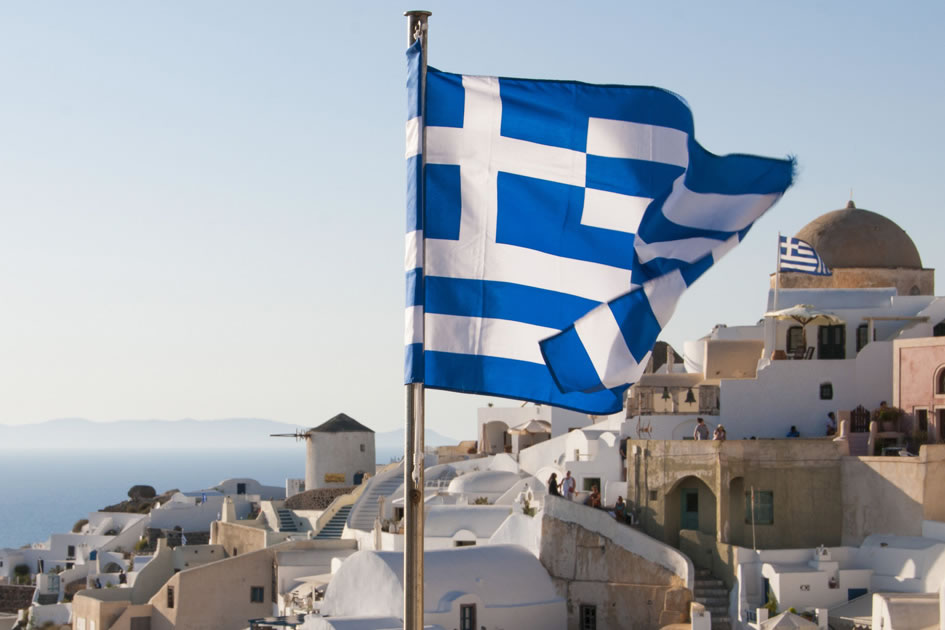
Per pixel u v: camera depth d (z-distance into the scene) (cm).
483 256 2044
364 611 5066
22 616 7919
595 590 5059
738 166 2088
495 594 5003
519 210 2048
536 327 2036
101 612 6669
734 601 4706
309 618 4934
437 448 8962
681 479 5050
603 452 6097
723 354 6347
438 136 2055
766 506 4906
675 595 4753
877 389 5462
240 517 9506
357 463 10094
